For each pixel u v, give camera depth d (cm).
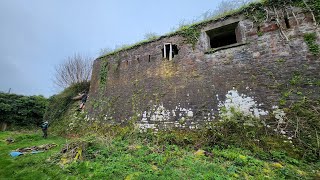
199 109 726
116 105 998
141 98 908
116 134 891
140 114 877
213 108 699
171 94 820
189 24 890
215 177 395
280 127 565
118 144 688
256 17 705
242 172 429
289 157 512
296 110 556
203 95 739
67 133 1161
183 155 569
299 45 607
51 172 472
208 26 812
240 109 646
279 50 637
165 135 742
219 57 752
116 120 955
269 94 613
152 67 930
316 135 505
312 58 579
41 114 1844
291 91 582
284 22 648
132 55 1039
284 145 540
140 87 938
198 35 831
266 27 680
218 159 521
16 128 1661
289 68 606
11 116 1675
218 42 888
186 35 862
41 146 755
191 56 823
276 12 668
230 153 539
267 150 551
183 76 816
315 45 583
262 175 413
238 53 713
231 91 685
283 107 579
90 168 479
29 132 1470
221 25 775
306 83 567
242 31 722
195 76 784
